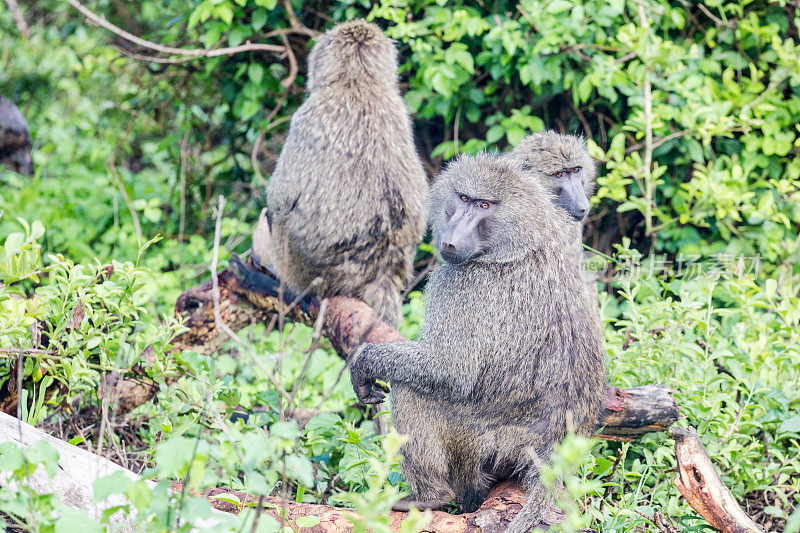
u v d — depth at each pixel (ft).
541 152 20.26
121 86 35.96
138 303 17.44
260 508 10.82
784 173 26.73
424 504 14.76
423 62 24.86
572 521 11.01
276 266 20.52
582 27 24.20
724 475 16.85
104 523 10.60
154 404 19.03
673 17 24.94
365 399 16.08
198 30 29.53
